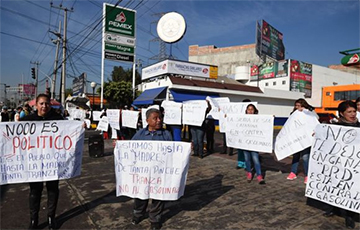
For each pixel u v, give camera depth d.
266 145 5.14
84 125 3.51
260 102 26.05
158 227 3.23
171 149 3.22
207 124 8.89
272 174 6.05
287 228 3.29
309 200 4.28
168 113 8.99
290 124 5.25
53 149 3.32
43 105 3.36
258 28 38.00
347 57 10.64
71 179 5.55
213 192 4.70
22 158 3.20
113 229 3.25
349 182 3.28
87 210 3.85
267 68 38.94
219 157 8.16
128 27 24.14
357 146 3.27
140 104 21.59
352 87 35.19
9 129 3.16
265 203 4.15
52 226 3.25
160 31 23.50
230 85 23.62
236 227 3.31
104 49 22.95
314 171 3.67
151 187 3.21
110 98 31.89
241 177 5.74
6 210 3.87
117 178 3.27
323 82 41.06
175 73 20.73
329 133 3.57
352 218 3.30
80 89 31.64
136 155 3.24
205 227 3.31
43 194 4.62
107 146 10.31
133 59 24.59
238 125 5.62
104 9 22.89
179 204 4.10
